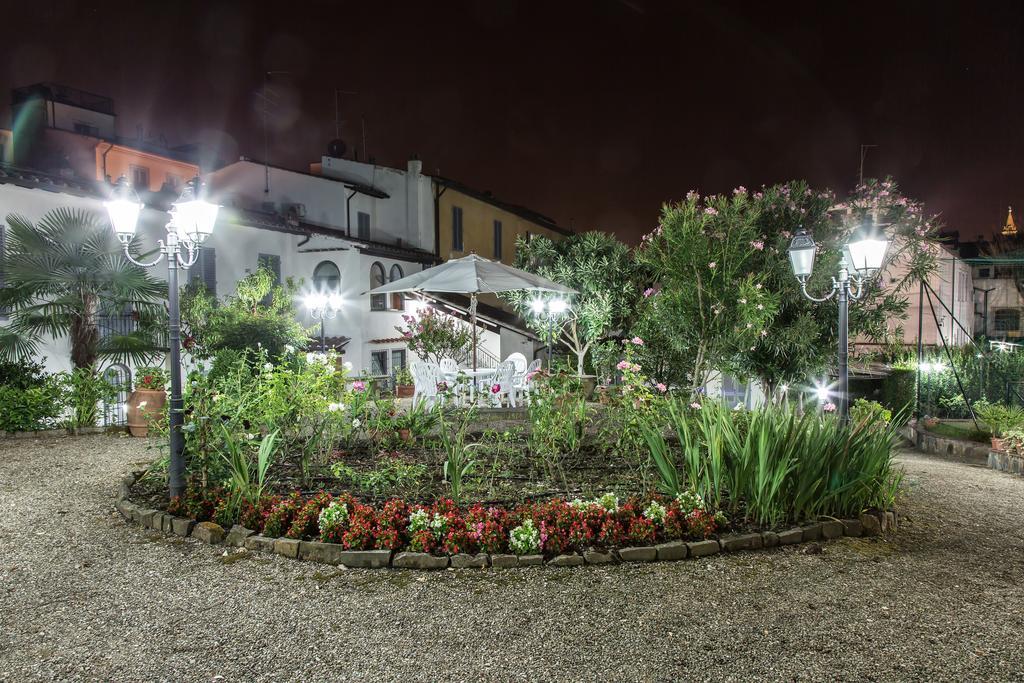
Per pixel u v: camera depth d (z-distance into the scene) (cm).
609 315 1642
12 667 352
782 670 346
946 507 673
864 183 1207
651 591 444
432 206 2528
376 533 507
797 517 564
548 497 630
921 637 383
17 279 1023
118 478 749
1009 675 342
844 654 362
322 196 2181
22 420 1003
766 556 509
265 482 674
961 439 1073
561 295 1641
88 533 566
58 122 2536
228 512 566
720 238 1072
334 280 1862
